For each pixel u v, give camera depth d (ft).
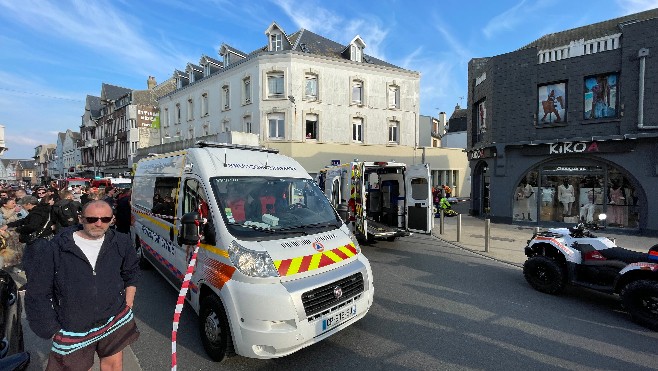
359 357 11.57
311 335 10.17
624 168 34.83
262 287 9.97
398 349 12.16
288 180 14.84
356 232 28.17
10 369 7.07
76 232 7.67
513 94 41.16
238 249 10.69
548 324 14.39
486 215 46.93
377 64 78.54
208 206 12.25
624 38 34.37
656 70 32.81
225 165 13.75
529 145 39.96
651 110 33.14
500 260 25.05
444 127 132.98
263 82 68.95
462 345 12.51
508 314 15.40
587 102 37.17
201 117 83.92
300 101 69.00
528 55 40.06
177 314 9.45
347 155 73.72
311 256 11.21
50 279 7.11
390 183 33.14
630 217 35.42
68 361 7.47
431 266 23.53
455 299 17.24
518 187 41.93
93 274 7.60
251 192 13.16
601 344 12.69
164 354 11.62
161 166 18.71
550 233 19.34
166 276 15.93
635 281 14.39
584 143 36.32
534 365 11.23
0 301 9.23
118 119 135.54
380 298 17.35
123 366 10.85
